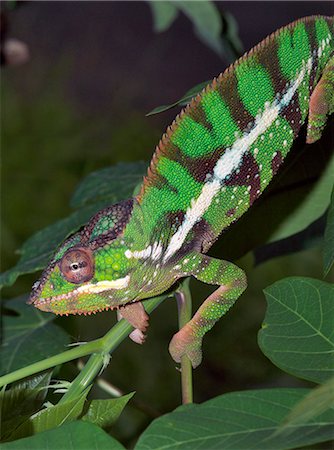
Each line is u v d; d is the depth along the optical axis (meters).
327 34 0.54
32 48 2.23
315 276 1.30
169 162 0.51
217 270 0.53
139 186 0.53
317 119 0.54
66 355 0.50
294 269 1.31
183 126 0.51
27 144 1.59
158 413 0.63
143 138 1.65
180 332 0.52
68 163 1.53
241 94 0.52
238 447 0.43
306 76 0.53
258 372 1.24
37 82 1.98
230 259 0.57
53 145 1.60
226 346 1.27
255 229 0.57
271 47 0.52
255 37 2.25
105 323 1.25
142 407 0.63
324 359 0.47
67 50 2.25
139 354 1.21
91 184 0.62
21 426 0.47
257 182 0.53
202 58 2.29
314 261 1.32
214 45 0.72
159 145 0.51
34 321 0.64
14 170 1.51
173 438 0.44
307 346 0.47
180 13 2.43
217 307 0.53
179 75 2.21
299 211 0.57
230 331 1.28
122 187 0.62
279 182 0.57
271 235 0.57
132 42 2.34
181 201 0.51
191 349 0.52
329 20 0.55
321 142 0.56
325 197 0.57
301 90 0.53
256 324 1.28
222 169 0.52
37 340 0.62
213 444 0.44
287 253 0.64
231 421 0.44
